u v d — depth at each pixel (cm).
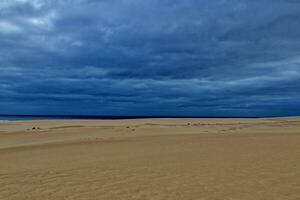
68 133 3036
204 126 4003
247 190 685
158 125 4250
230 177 810
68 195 690
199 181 779
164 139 2050
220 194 661
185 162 1062
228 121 5459
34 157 1373
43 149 1695
